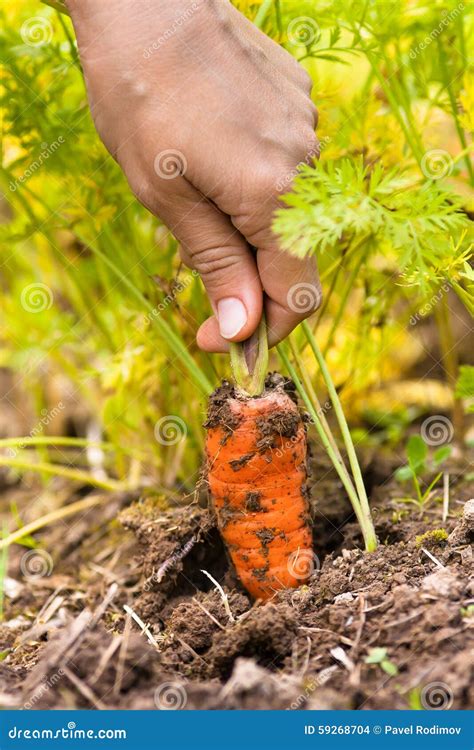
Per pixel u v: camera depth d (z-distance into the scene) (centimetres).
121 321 65
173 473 64
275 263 44
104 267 63
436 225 47
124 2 43
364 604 44
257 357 47
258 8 52
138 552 59
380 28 53
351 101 57
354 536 53
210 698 40
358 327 62
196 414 62
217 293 46
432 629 42
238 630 43
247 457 47
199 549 52
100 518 65
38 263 74
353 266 62
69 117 56
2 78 56
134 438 69
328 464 60
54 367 79
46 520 60
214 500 49
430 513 55
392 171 43
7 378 89
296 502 49
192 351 60
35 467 63
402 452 66
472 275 47
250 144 43
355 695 40
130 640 43
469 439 65
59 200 66
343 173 42
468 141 66
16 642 51
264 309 47
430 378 73
